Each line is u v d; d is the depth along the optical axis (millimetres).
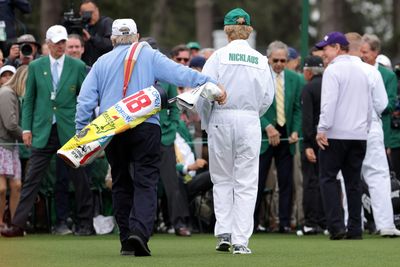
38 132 45844
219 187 36875
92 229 47375
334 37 43812
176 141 49469
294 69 56062
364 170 46000
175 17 141875
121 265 32781
